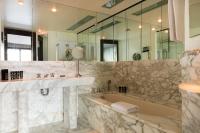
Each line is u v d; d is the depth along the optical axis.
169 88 2.42
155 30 2.78
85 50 3.25
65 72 2.99
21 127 2.33
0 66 2.42
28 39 2.69
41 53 2.79
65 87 2.82
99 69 3.40
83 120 2.92
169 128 1.41
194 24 1.33
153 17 2.82
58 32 2.96
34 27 2.75
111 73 3.56
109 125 2.17
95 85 3.34
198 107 1.06
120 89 3.26
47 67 2.82
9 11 2.56
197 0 1.38
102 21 3.46
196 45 1.23
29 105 2.65
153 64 2.70
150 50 2.86
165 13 2.60
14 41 2.57
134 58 3.16
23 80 2.30
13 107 2.52
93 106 2.57
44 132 2.47
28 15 2.71
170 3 1.63
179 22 1.56
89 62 3.28
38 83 2.29
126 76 3.29
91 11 3.30
